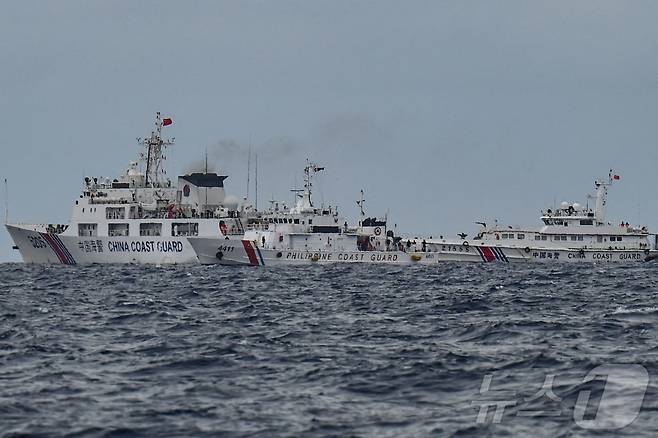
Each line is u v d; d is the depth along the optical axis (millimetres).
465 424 126812
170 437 122625
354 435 122562
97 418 131125
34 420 130375
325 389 148500
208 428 126188
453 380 153375
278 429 125438
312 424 127562
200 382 154250
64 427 126812
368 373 159250
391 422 128250
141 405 138250
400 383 151625
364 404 138875
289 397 143000
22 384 153625
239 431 124688
